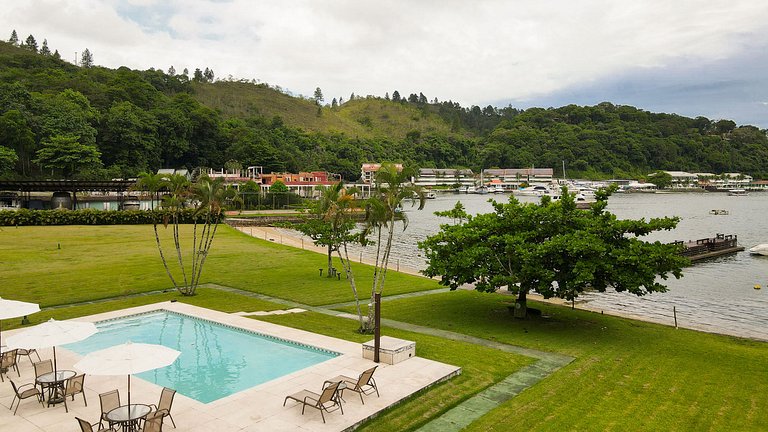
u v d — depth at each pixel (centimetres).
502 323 2948
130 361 1381
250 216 10331
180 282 3922
